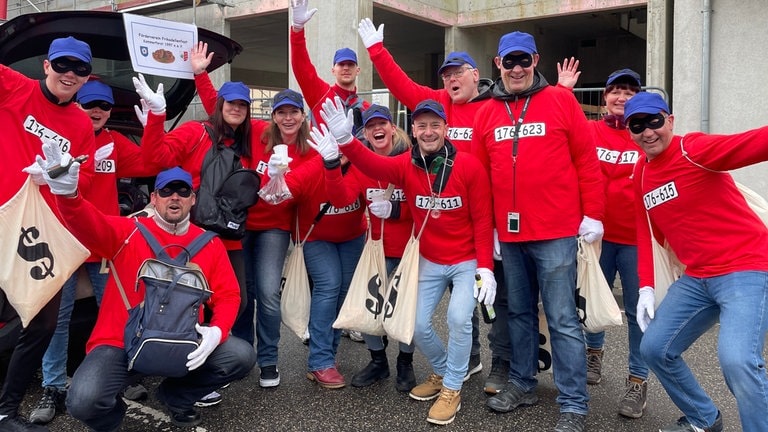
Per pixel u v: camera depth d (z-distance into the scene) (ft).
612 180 12.01
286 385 12.89
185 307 9.54
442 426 10.87
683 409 9.86
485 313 10.77
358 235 13.16
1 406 9.88
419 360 14.53
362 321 11.57
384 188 12.26
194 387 10.27
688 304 9.39
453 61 12.38
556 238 10.48
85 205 9.14
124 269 9.95
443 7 41.27
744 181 24.27
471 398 12.17
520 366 11.64
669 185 9.21
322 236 12.64
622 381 13.10
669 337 9.45
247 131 12.40
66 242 9.73
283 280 12.67
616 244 12.10
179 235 10.49
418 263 11.33
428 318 11.46
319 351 12.74
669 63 30.71
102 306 10.04
